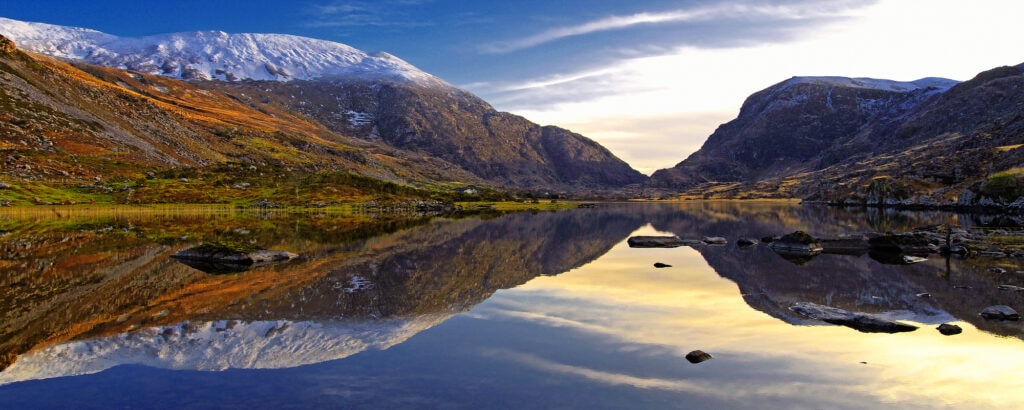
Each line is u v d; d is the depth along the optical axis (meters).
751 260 39.03
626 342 16.94
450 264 36.72
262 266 35.47
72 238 56.41
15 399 12.48
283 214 122.38
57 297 24.50
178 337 17.56
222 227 75.31
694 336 17.72
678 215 126.12
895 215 113.12
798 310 21.64
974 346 16.70
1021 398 12.61
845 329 18.78
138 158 188.25
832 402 12.34
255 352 15.95
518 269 34.34
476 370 14.24
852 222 90.19
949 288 27.02
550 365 14.69
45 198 134.12
